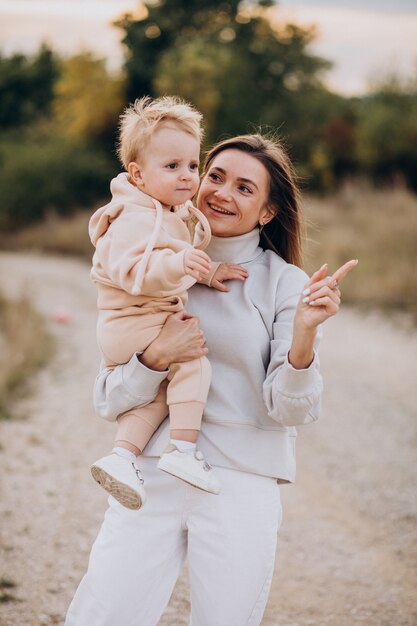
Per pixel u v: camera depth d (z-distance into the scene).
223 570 2.43
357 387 8.47
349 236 15.60
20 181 33.88
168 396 2.51
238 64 33.59
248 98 33.41
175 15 37.31
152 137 2.51
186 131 2.54
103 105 35.56
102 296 2.58
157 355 2.47
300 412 2.39
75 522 5.00
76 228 28.58
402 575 4.53
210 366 2.52
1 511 5.11
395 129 23.61
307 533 5.07
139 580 2.49
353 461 6.39
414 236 14.89
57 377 9.26
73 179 34.25
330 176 25.25
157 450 2.54
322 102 33.59
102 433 7.03
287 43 37.34
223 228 2.66
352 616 4.03
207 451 2.51
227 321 2.55
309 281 2.33
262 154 2.68
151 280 2.37
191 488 2.48
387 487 5.86
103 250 2.51
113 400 2.53
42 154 34.62
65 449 6.52
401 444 6.75
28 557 4.47
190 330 2.48
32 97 50.78
